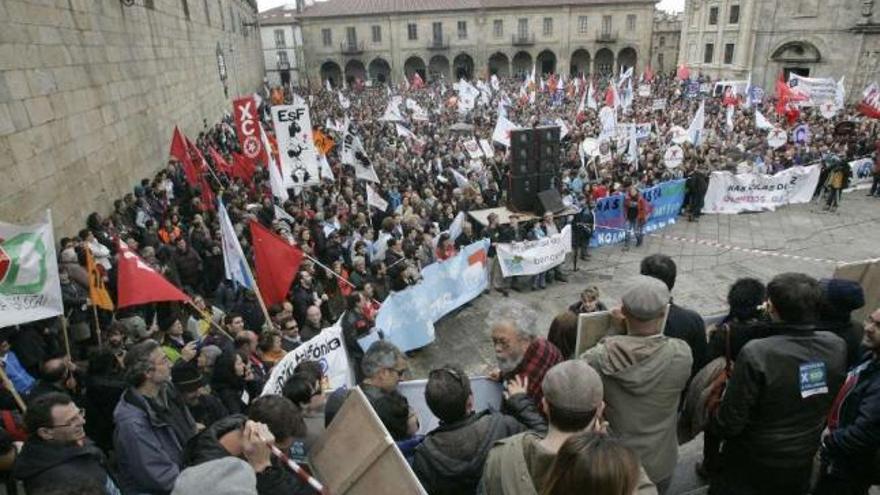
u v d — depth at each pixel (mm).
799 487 2871
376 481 2451
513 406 2928
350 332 6699
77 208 10047
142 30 15617
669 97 39531
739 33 43062
